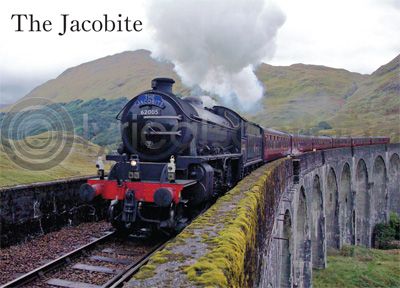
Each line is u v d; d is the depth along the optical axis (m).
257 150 18.31
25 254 7.94
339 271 27.00
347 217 35.72
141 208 9.11
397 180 56.31
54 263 6.99
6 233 8.34
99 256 7.91
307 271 21.16
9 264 7.29
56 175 28.17
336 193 31.16
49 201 9.87
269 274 8.40
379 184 49.06
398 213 55.75
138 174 8.84
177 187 8.31
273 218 9.80
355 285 25.30
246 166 15.54
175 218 9.04
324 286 24.53
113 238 9.41
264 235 7.33
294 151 27.66
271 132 21.53
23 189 8.89
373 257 31.91
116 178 9.37
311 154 21.23
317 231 26.11
